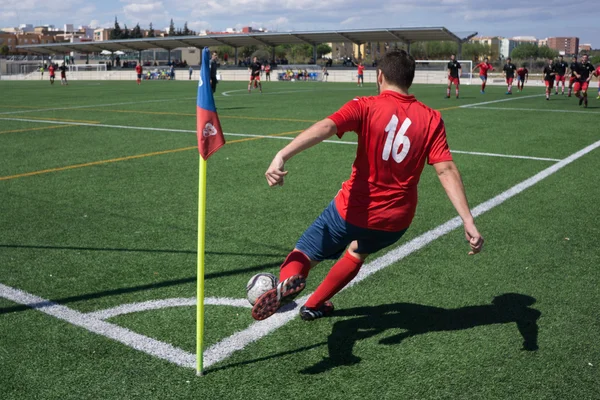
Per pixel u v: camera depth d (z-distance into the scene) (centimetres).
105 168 892
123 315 379
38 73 6794
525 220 607
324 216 317
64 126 1484
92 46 6650
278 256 496
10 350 331
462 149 1086
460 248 515
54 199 693
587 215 627
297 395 286
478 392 290
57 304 395
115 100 2527
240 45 5816
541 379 302
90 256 493
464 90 3447
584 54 2075
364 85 4125
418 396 286
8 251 504
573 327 363
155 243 529
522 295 414
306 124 1537
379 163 295
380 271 458
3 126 1480
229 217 617
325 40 5275
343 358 324
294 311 388
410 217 311
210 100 281
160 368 312
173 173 855
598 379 302
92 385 295
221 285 431
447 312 386
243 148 1103
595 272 459
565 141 1196
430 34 4616
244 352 331
